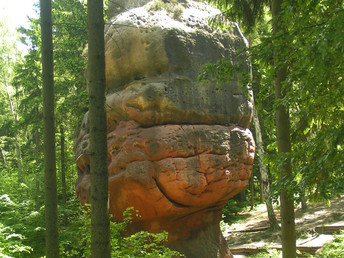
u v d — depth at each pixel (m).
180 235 9.18
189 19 9.55
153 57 8.68
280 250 13.20
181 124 8.68
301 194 5.27
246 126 10.42
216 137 9.03
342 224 14.52
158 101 8.36
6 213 14.71
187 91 8.79
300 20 5.30
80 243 7.40
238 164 9.60
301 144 5.63
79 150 9.76
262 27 14.91
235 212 21.86
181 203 8.59
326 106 5.65
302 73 5.23
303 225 15.94
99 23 4.82
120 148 8.55
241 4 9.45
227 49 9.98
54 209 5.62
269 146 9.20
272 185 5.78
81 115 15.41
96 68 4.76
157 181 8.29
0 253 9.22
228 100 9.70
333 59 4.86
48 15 5.85
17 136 25.88
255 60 6.27
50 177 5.65
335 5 5.39
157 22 8.91
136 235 6.75
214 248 9.64
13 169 26.52
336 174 4.95
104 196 4.64
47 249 5.54
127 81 9.01
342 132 4.81
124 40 8.98
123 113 8.71
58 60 15.92
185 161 8.38
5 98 29.41
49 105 5.75
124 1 10.55
